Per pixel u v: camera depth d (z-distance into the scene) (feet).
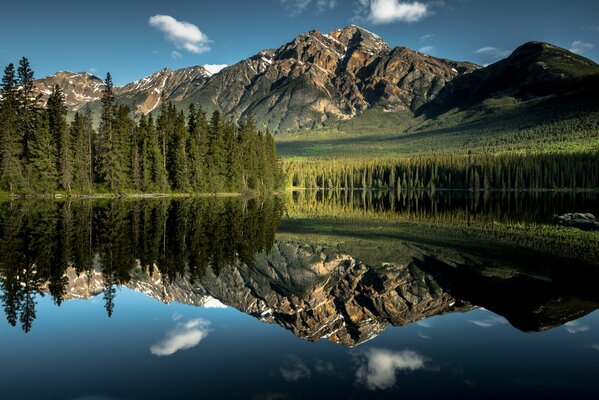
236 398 29.19
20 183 230.07
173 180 296.92
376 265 85.61
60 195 240.94
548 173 506.48
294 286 68.80
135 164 274.36
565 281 68.49
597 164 485.56
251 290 63.41
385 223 164.76
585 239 115.34
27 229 106.93
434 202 311.27
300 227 147.13
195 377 32.81
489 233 129.80
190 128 322.14
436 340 42.86
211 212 172.04
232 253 90.22
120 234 103.30
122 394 29.58
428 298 60.54
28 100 252.01
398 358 37.88
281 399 29.14
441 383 32.50
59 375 32.60
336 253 99.19
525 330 45.50
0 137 228.84
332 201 337.52
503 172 522.88
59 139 246.88
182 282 64.23
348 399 29.37
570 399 29.76
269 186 396.57
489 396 30.19
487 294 61.36
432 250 100.73
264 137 416.05
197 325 46.65
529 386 31.71
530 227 143.84
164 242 95.14
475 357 38.09
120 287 59.57
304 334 45.06
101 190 263.70
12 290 56.13
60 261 72.23
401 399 29.53
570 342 41.68
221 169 321.11
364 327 48.08
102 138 270.87
